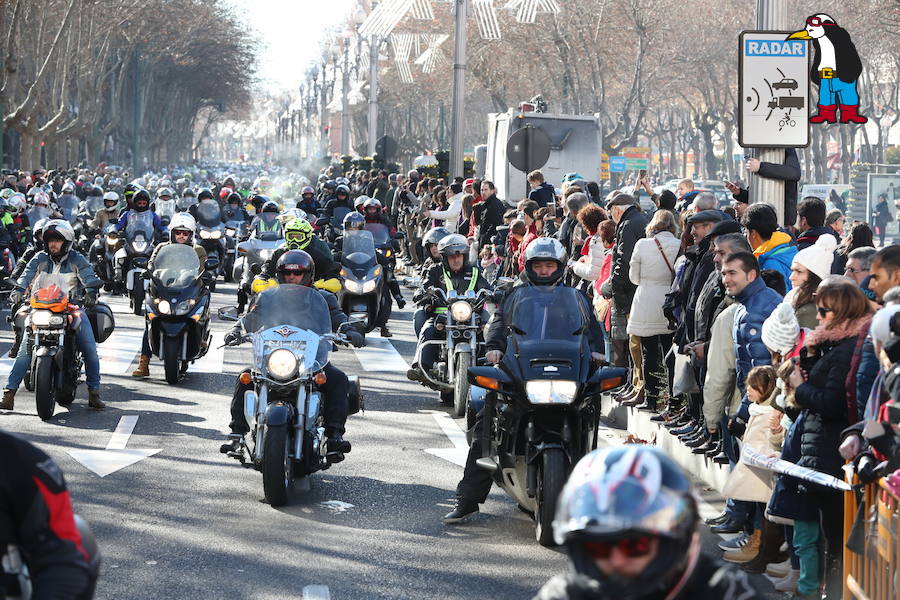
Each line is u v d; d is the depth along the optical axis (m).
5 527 10.98
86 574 11.14
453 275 39.94
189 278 44.69
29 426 36.25
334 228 71.19
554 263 25.80
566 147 93.12
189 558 23.25
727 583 8.90
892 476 16.86
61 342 37.56
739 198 36.12
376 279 55.69
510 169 93.75
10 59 149.62
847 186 142.00
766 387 22.81
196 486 29.23
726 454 27.39
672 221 35.00
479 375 24.59
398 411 39.91
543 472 23.84
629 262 37.03
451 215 78.50
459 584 21.81
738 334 24.97
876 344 18.28
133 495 28.22
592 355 24.98
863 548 18.19
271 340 27.64
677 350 31.42
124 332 58.06
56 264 38.97
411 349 54.94
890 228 115.31
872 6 162.75
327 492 28.91
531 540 24.92
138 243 66.50
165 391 43.00
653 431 34.34
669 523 8.45
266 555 23.53
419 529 25.69
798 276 24.50
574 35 190.62
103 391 42.78
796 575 21.89
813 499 20.66
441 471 31.34
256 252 62.28
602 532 8.43
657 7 183.25
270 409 27.11
